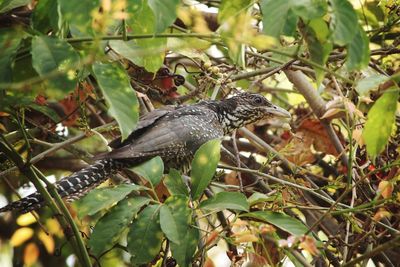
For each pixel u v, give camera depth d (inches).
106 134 506.0
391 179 394.0
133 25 339.0
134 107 314.8
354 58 308.2
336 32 300.4
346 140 510.0
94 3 292.2
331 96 503.2
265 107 488.7
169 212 351.9
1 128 430.9
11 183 546.9
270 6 306.8
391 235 430.9
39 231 519.2
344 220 434.3
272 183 489.1
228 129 483.8
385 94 329.4
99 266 377.1
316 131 496.7
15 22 341.4
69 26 321.7
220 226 423.8
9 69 309.4
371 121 336.5
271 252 397.4
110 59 353.4
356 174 450.6
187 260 352.2
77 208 359.6
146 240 357.4
